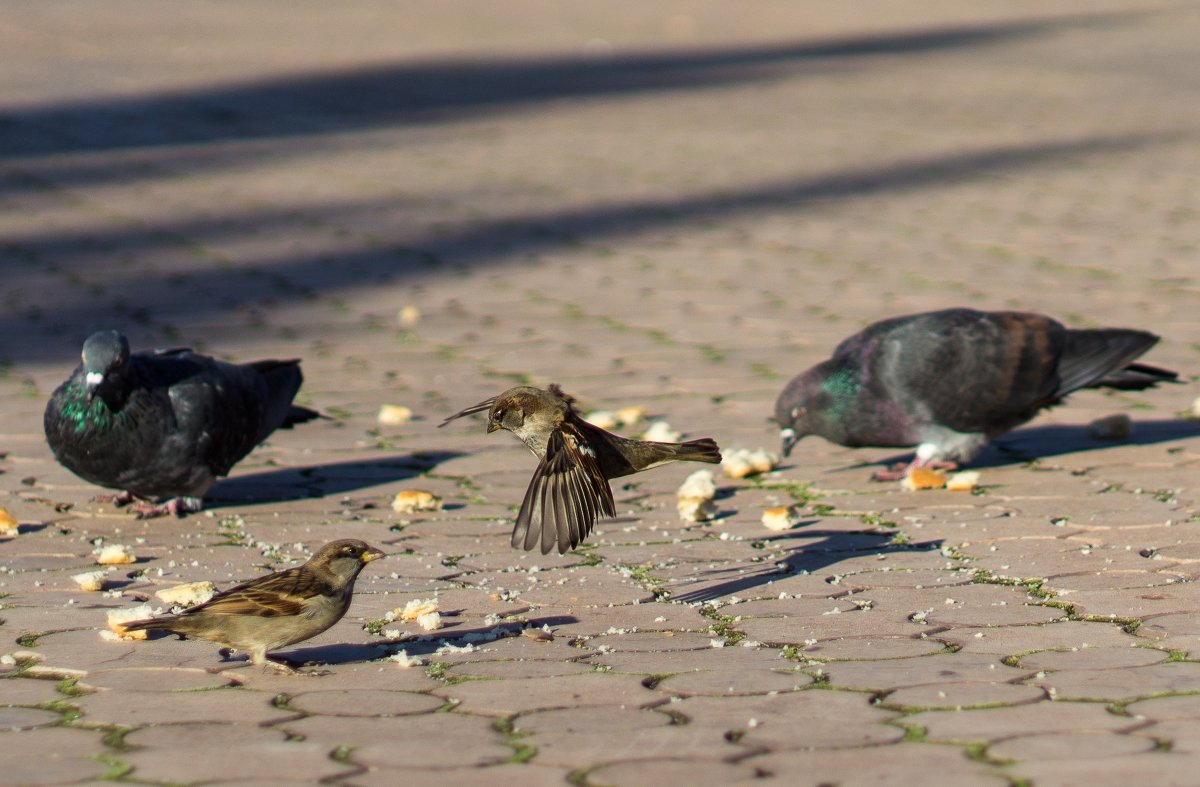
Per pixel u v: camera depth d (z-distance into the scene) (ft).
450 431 46.80
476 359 56.59
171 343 58.80
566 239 81.15
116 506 38.78
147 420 36.27
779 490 39.78
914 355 39.29
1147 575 30.66
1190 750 21.21
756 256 75.97
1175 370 51.85
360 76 153.38
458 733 22.48
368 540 35.04
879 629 27.61
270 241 80.33
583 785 20.33
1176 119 119.96
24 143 113.50
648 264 74.64
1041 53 166.20
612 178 99.45
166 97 137.59
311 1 249.55
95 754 21.81
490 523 36.52
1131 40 174.81
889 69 156.46
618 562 33.04
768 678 24.82
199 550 34.50
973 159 104.42
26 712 23.71
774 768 20.83
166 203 90.74
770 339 58.95
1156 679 24.30
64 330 61.21
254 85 146.30
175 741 22.31
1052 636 26.86
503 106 134.10
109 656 26.53
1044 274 69.62
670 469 42.09
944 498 38.14
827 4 232.53
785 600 29.78
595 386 52.16
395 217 86.79
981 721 22.54
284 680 25.18
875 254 75.61
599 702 23.76
